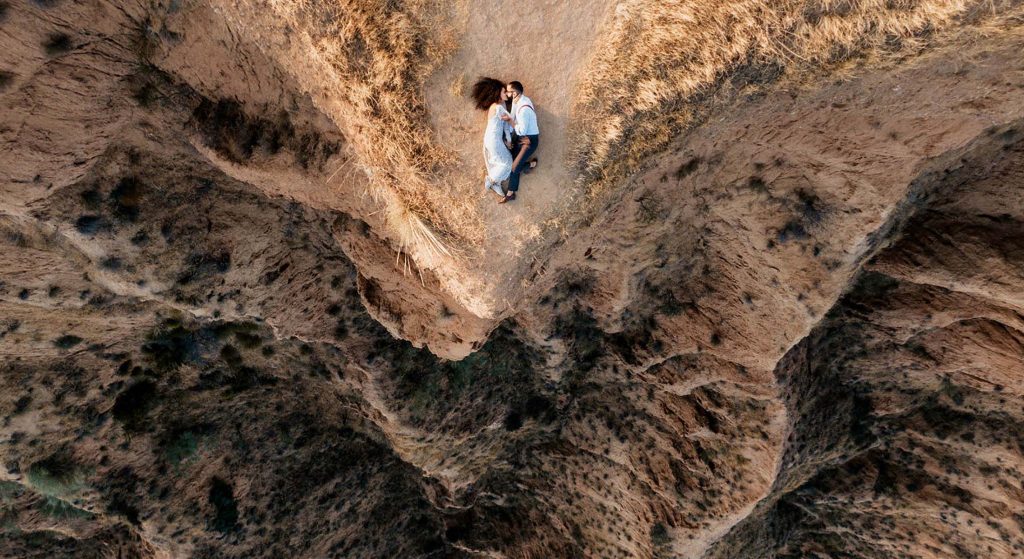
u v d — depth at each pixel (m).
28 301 15.00
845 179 12.76
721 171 13.14
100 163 13.53
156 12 11.49
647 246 14.66
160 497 20.16
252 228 15.86
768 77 10.01
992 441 19.19
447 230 10.78
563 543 25.06
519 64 10.19
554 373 19.70
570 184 10.53
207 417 20.77
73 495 18.97
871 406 20.25
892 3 9.23
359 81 10.09
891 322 17.44
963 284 15.00
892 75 9.96
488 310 11.38
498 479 25.20
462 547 27.12
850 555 24.11
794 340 15.88
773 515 23.92
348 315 18.08
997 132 12.91
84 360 17.64
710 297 16.69
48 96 11.62
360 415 22.56
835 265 14.14
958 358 17.62
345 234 14.54
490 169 9.49
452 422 20.36
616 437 21.67
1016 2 8.74
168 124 13.42
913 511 21.48
